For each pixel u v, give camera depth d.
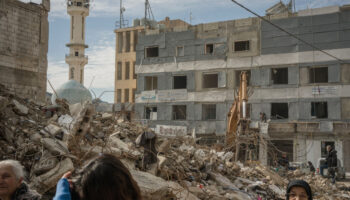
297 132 31.38
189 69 36.88
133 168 8.01
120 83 52.22
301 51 32.25
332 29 31.25
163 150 9.95
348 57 30.61
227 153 14.16
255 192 10.58
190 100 36.38
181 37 37.66
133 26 52.75
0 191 3.57
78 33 71.31
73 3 71.31
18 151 7.05
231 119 16.03
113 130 11.05
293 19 32.66
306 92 31.89
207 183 9.97
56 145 6.83
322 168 20.39
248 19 34.81
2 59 14.25
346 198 13.36
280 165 17.69
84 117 7.53
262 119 32.31
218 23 36.16
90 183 1.90
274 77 35.66
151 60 38.91
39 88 15.91
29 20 15.63
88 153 7.55
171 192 7.25
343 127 30.08
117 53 52.88
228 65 35.16
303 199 3.41
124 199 1.91
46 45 16.52
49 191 6.19
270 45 33.47
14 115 8.74
